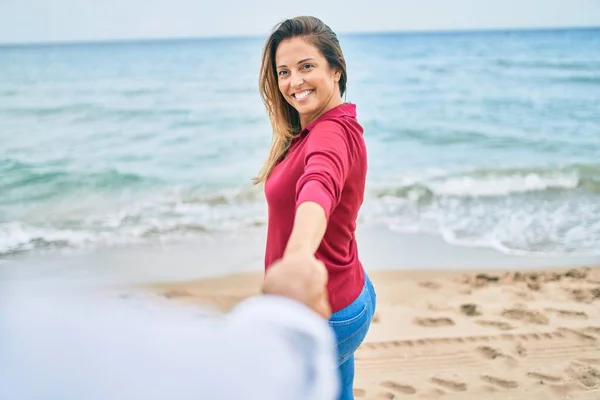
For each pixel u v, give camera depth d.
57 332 0.85
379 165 13.21
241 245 7.92
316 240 1.50
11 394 0.82
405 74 31.98
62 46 60.94
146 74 34.16
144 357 0.85
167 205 10.12
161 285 6.55
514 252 7.30
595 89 24.81
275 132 2.54
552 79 28.02
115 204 10.34
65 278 6.83
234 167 13.76
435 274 6.57
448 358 4.71
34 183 12.19
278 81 2.39
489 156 13.95
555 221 8.52
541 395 4.20
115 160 14.62
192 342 0.88
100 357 0.84
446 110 21.45
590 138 15.71
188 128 19.05
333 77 2.34
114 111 22.41
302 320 0.93
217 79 31.72
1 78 32.91
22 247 8.03
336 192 1.79
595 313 5.48
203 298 6.14
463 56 39.12
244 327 0.91
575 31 64.38
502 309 5.58
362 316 2.28
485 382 4.37
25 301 0.89
